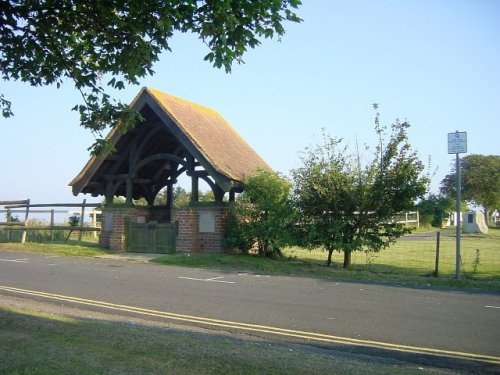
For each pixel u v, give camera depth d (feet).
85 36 26.14
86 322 24.03
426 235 131.54
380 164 54.03
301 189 57.21
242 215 63.05
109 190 73.41
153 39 24.94
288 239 57.57
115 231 69.87
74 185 71.10
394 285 42.45
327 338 24.86
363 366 18.38
